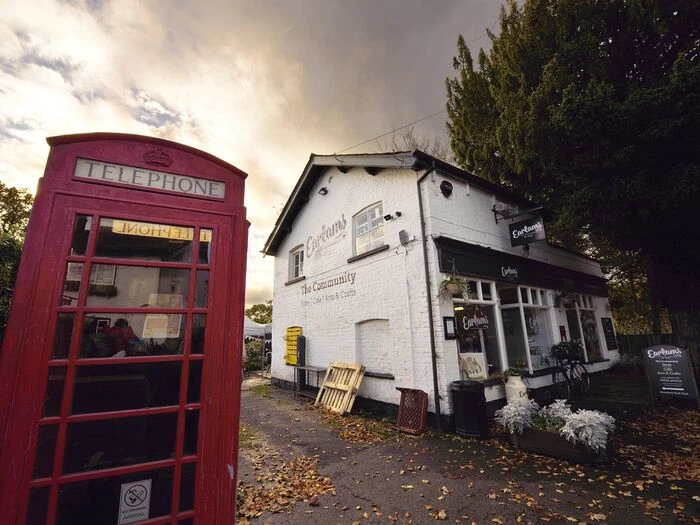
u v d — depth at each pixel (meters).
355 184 9.85
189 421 2.21
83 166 2.18
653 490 4.05
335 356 9.79
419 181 7.85
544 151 8.12
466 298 7.50
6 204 7.86
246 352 18.89
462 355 7.45
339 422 7.54
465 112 11.39
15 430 1.77
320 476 4.77
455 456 5.31
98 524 1.91
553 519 3.55
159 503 2.06
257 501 4.11
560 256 12.24
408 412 6.93
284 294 13.23
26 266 1.92
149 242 2.31
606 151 7.08
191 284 2.35
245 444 6.20
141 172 2.34
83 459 1.94
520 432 5.45
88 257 2.07
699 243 7.69
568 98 6.97
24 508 1.73
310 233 11.80
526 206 10.45
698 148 6.32
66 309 1.98
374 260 8.74
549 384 9.03
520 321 9.00
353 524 3.62
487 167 10.95
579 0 7.46
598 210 7.51
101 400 2.03
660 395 7.58
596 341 12.59
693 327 8.36
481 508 3.81
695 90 5.99
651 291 10.13
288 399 10.31
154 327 2.25
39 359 1.87
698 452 5.14
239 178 2.71
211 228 2.48
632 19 7.23
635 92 6.48
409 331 7.51
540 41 8.35
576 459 4.87
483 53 11.16
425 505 3.92
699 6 6.65
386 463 5.15
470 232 8.38
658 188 6.66
